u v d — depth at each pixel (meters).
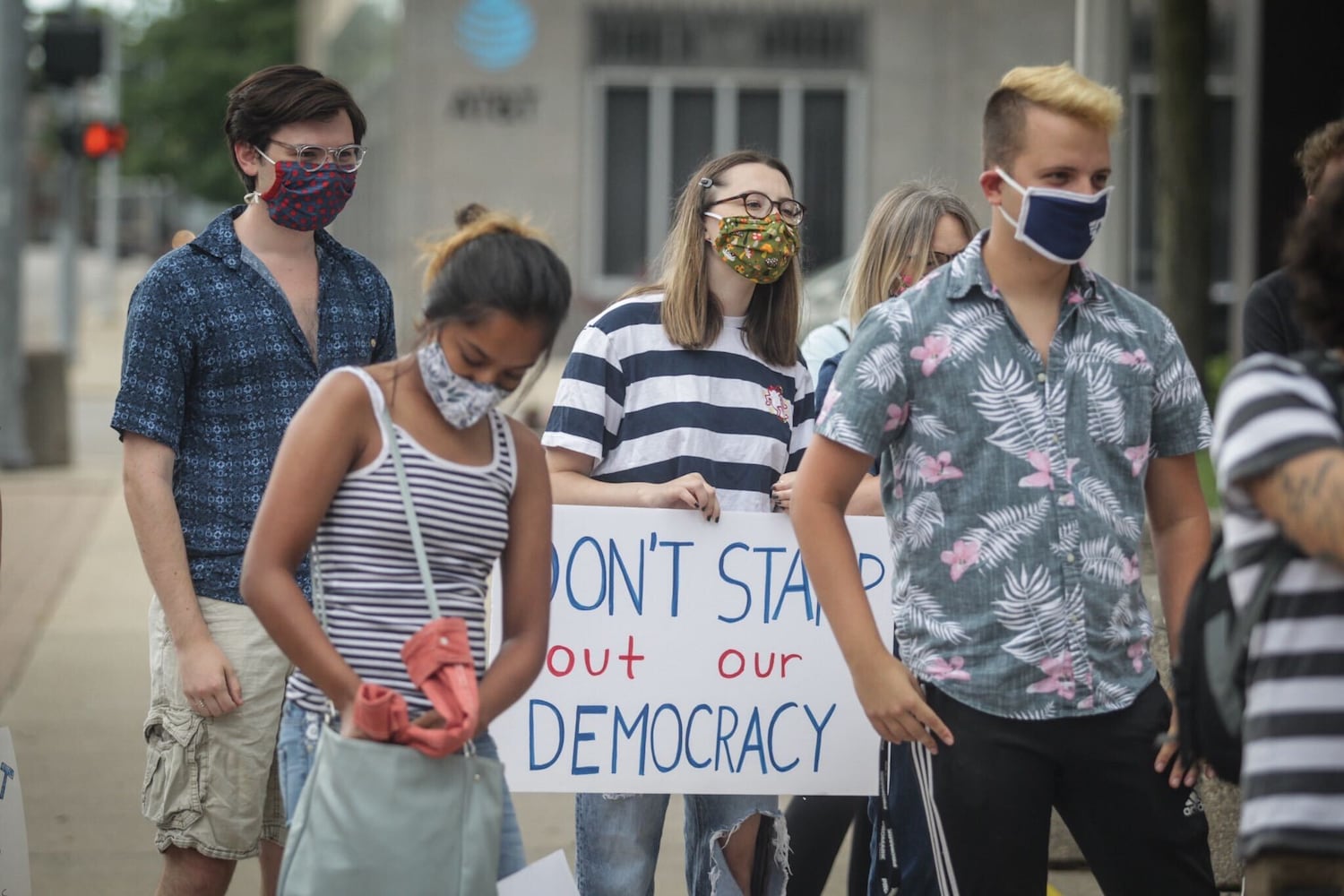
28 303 72.69
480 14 34.41
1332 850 4.12
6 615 14.88
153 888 8.49
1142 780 5.32
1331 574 4.13
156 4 86.06
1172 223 16.12
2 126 23.34
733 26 34.81
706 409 6.50
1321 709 4.13
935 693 5.34
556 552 6.43
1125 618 5.36
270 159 6.21
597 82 34.91
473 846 4.71
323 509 4.75
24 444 24.06
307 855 4.63
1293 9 21.78
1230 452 4.14
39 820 9.52
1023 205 5.22
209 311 6.20
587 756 6.47
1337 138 6.90
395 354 6.73
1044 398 5.31
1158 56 16.22
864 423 5.31
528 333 4.67
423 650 4.63
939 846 5.36
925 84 34.41
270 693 6.13
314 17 56.91
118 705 12.02
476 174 34.66
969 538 5.29
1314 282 4.27
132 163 76.19
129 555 17.73
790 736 6.57
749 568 6.52
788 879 7.24
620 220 35.12
